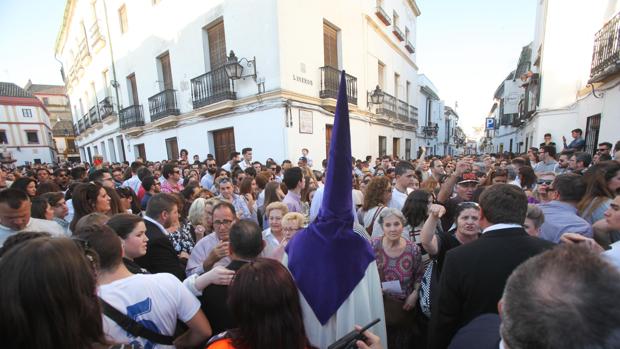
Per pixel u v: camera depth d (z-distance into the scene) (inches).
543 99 371.6
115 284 51.9
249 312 39.4
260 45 299.3
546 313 22.3
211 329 61.4
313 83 335.9
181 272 87.3
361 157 446.6
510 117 786.8
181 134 411.2
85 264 34.8
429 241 77.1
